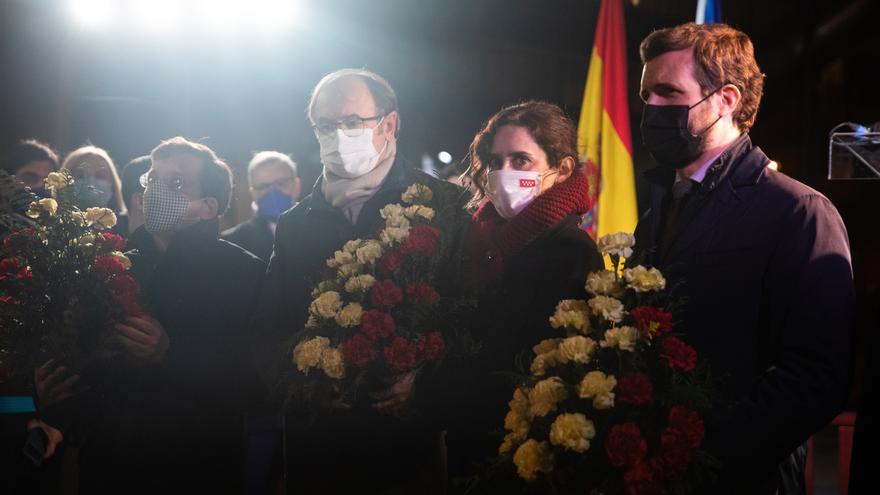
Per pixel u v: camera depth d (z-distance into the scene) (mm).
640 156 9812
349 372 2408
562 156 2516
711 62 2242
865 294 11523
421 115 9797
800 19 11055
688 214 2273
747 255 2129
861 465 1946
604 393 1911
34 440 2951
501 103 9898
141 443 2850
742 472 1966
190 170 3082
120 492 2836
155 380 2879
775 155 12047
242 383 2996
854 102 12000
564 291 2336
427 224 2537
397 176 2879
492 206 2705
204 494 2922
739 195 2199
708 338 2139
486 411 2338
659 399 1950
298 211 2930
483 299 2438
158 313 2967
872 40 11992
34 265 2660
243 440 3152
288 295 2832
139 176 3428
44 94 6891
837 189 11766
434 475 2623
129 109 7652
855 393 7934
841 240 2068
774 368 2010
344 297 2502
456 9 9273
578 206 2486
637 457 1849
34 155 4199
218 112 8227
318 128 2840
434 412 2400
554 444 1935
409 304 2418
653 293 2088
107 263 2727
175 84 7938
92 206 3021
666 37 2305
